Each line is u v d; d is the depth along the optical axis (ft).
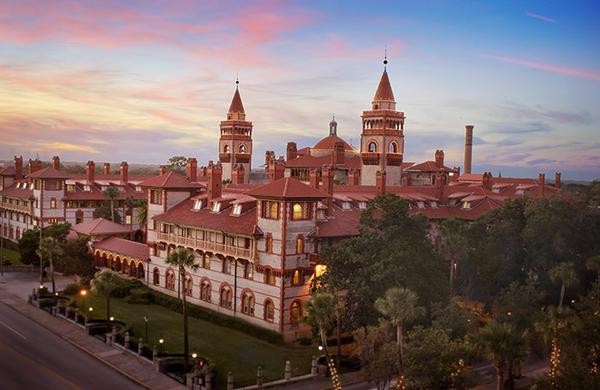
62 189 405.59
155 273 292.61
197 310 252.83
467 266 247.29
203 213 268.00
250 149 563.07
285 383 177.68
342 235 238.89
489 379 184.24
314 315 173.27
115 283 245.24
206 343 215.72
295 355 205.16
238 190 294.46
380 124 438.40
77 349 208.95
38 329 230.48
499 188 431.84
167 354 195.62
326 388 176.24
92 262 315.78
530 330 196.54
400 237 206.18
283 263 219.82
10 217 457.68
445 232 240.53
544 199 252.01
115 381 179.73
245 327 231.50
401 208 211.41
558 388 133.59
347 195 328.49
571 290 240.53
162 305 273.13
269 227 226.38
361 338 173.58
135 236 390.63
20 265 345.51
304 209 226.58
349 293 198.70
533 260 249.75
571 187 299.38
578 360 140.05
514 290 215.72
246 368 190.90
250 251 232.53
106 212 411.34
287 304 223.10
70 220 410.52
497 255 245.65
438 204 354.13
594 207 265.13
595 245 248.93
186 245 265.34
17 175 463.83
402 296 152.25
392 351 156.46
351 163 483.51
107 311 235.61
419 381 152.87
